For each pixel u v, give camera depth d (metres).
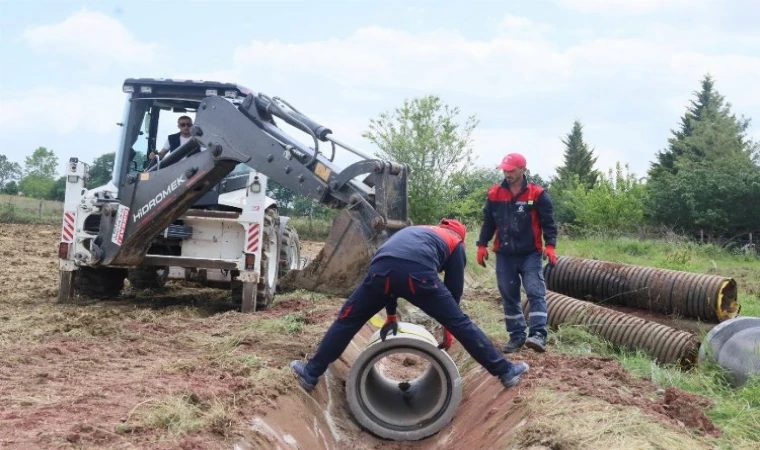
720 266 20.23
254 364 6.89
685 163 46.44
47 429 4.70
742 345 6.98
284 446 5.44
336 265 8.34
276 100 9.33
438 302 6.25
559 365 7.10
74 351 7.41
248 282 10.24
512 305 7.88
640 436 4.88
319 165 8.67
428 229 6.56
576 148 67.81
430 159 22.12
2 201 36.53
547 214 7.68
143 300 11.40
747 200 32.31
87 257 10.45
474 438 6.18
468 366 8.41
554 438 4.91
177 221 10.56
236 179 11.06
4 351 7.20
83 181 10.59
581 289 10.72
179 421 5.00
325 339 6.57
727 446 4.99
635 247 22.12
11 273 14.59
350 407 6.79
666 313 9.94
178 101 10.92
